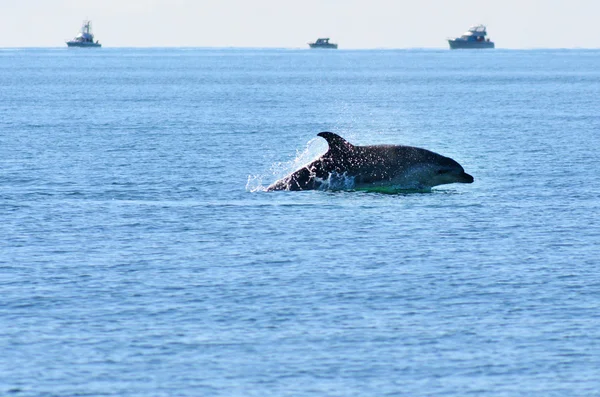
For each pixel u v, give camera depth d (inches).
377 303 3715.6
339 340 3319.4
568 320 3518.7
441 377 3016.7
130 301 3735.2
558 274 4131.4
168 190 6432.1
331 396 2878.9
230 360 3139.8
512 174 7258.9
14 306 3666.3
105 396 2876.5
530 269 4217.5
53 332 3383.4
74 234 4963.1
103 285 3954.2
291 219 5374.0
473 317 3553.2
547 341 3309.5
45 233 4977.9
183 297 3789.4
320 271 4180.6
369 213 5546.3
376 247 4658.0
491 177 7086.6
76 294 3826.3
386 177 6269.7
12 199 6023.6
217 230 5068.9
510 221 5315.0
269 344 3277.6
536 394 2898.6
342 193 6215.6
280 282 4003.4
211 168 7662.4
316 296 3804.1
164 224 5236.2
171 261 4362.7
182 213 5570.9
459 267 4254.4
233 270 4200.3
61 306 3671.3
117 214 5531.5
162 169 7559.1
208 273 4148.6
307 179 6358.3
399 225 5201.8
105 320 3511.3
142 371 3053.6
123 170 7470.5
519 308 3656.5
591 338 3334.2
